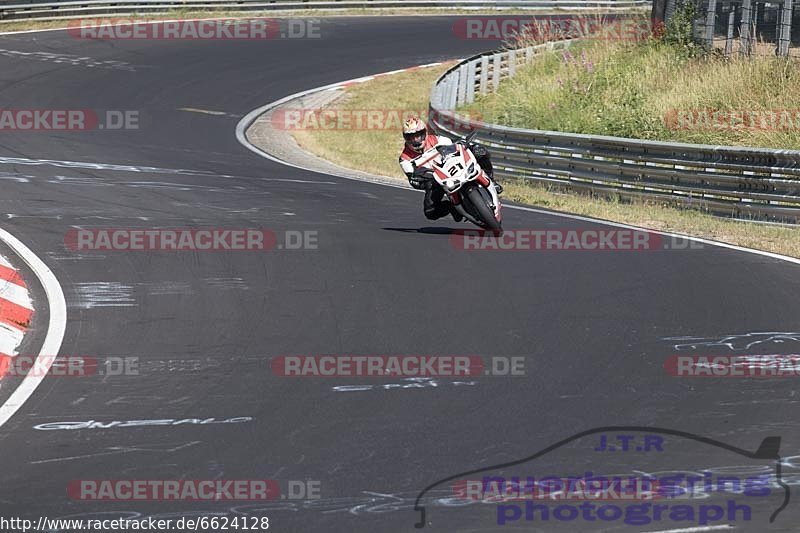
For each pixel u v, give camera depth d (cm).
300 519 1933
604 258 4138
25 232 4362
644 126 7769
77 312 3344
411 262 4041
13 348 3009
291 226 4722
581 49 10144
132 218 4772
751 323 3203
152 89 10194
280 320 3272
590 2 15138
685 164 5828
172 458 2225
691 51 8975
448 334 3116
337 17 14362
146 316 3312
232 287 3659
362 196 5797
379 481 2091
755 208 5472
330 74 11406
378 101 10594
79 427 2411
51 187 5484
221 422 2430
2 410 2528
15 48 11400
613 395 2583
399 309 3391
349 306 3428
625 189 6156
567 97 8819
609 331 3128
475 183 4419
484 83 10181
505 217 5109
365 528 1894
